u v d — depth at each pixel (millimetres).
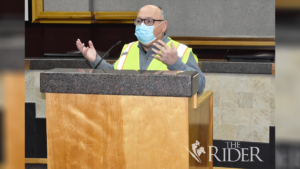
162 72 1321
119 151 1312
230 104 3404
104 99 1309
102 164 1331
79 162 1349
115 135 1311
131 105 1288
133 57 2326
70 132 1346
